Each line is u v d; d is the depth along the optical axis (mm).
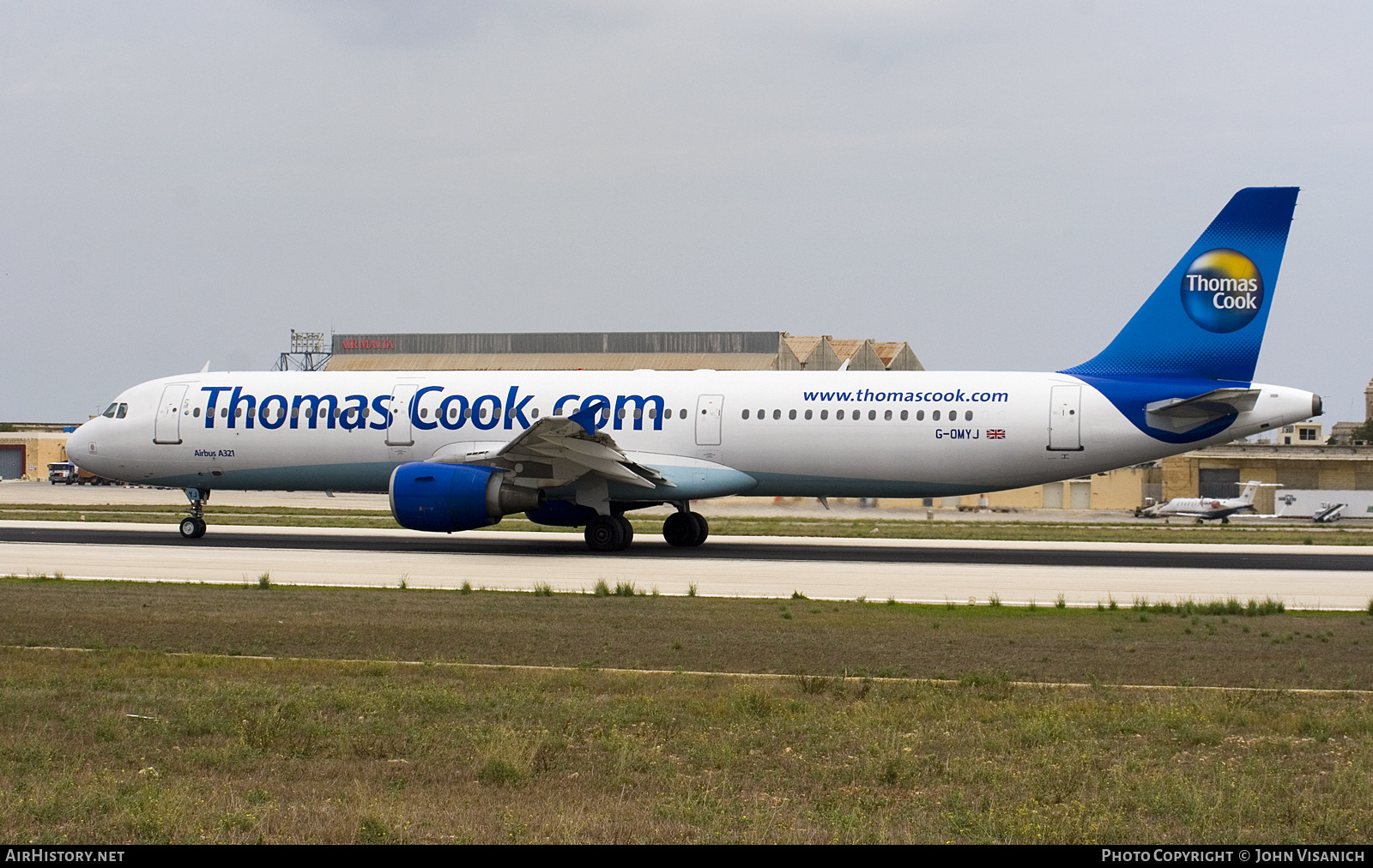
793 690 56625
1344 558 129125
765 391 130000
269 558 121250
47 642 69500
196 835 34594
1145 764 42875
